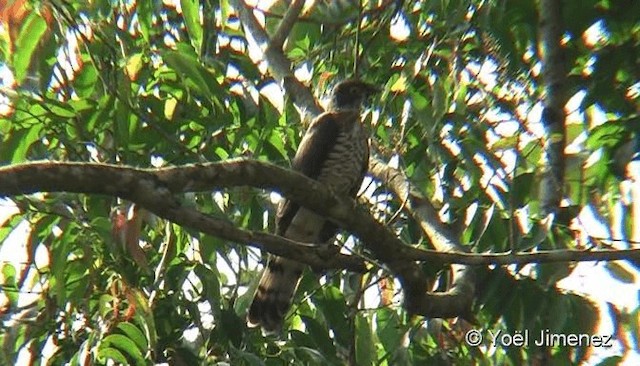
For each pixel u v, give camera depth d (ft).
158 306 33.99
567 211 32.81
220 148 34.19
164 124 33.78
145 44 34.17
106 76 32.86
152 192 24.13
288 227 34.83
